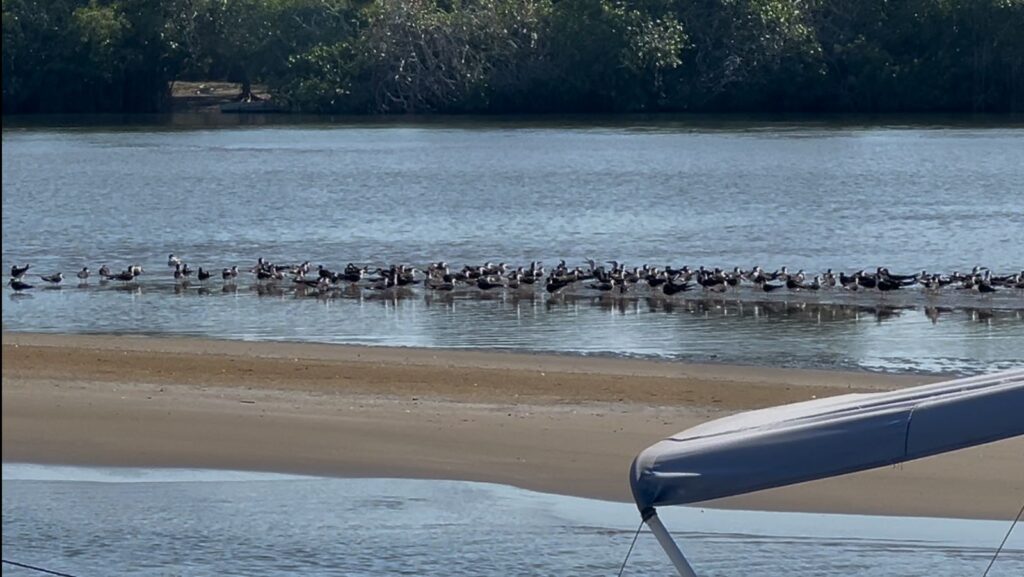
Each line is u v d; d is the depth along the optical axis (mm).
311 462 20344
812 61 133125
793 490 18797
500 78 135625
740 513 18156
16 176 80312
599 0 133125
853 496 18500
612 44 132750
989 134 104250
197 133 117312
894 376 26156
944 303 35562
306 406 23188
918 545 16906
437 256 47469
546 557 16922
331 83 138750
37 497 19078
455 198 66812
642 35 132750
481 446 20875
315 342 30719
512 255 47656
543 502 18641
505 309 35406
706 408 22953
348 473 19906
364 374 25625
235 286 39750
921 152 89438
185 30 141125
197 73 149000
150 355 27562
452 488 19234
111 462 20453
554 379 25203
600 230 54406
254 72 144750
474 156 91750
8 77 137125
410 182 74688
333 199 67000
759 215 58969
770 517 17984
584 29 133125
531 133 112750
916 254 47094
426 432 21594
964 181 71438
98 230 55719
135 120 134250
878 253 47406
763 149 93938
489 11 136000
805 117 129625
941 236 51438
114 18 140250
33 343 29859
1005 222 55281
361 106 138625
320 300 37188
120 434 21641
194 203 65812
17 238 52969
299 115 139000
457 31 136125
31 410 22906
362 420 22281
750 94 135000
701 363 27656
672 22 133375
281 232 54625
